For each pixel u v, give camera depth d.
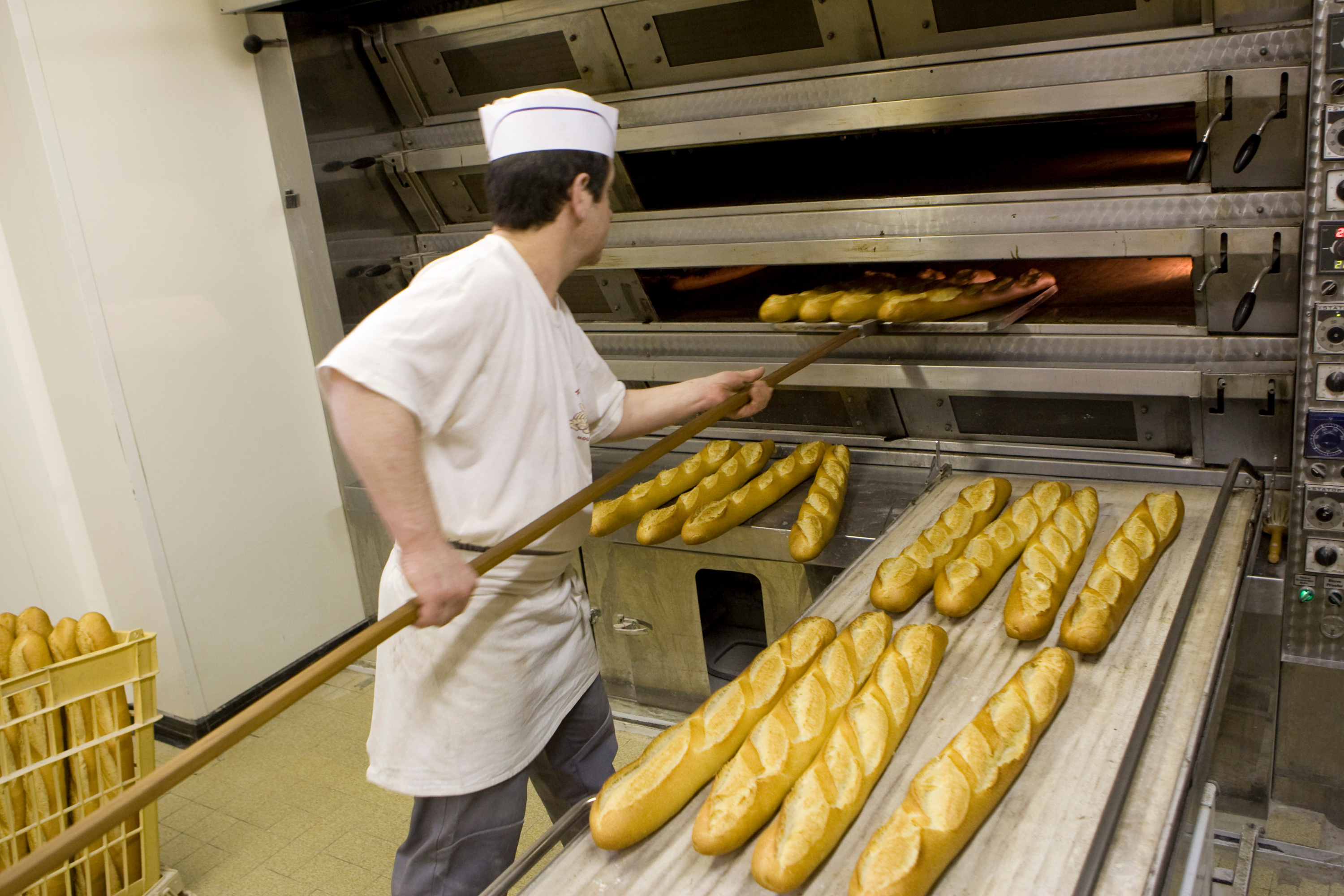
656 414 2.32
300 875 2.76
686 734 1.72
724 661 3.38
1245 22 2.22
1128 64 2.36
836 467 3.02
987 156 3.29
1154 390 2.54
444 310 1.65
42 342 3.23
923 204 2.72
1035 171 2.97
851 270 3.48
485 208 3.58
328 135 3.48
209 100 3.38
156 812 2.61
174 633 3.42
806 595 2.84
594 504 3.08
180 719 3.57
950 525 2.45
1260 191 2.34
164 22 3.22
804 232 2.91
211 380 3.47
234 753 3.41
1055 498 2.56
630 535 3.01
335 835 2.93
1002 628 2.02
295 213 3.62
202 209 3.39
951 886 1.37
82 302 3.06
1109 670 1.82
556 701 2.08
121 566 3.44
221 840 2.94
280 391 3.73
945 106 2.57
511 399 1.78
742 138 2.86
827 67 2.73
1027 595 2.01
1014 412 2.89
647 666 3.26
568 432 1.91
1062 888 1.34
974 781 1.49
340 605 4.08
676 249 3.06
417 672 1.90
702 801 1.64
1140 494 2.63
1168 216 2.45
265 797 3.15
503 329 1.74
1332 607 2.39
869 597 2.19
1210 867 1.72
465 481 1.81
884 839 1.39
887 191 3.04
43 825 2.38
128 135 3.15
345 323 3.69
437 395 1.68
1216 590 2.05
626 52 2.96
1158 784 1.49
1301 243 2.29
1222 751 2.59
